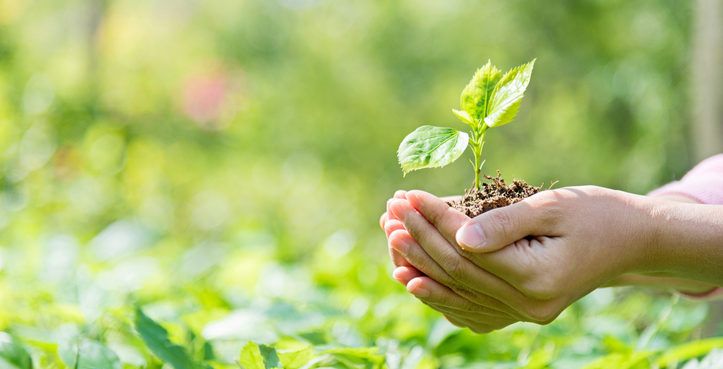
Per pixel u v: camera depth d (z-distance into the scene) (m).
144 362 1.21
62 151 3.96
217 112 6.60
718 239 0.93
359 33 6.93
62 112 4.18
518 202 0.94
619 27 5.51
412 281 1.03
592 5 5.70
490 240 0.88
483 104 1.02
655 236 0.95
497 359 1.47
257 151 6.92
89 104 4.70
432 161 0.94
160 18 7.53
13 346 1.00
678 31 4.50
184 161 6.21
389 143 6.79
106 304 1.38
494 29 6.28
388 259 2.33
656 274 1.10
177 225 5.52
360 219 7.06
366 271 2.09
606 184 5.84
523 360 1.31
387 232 1.06
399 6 6.85
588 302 1.92
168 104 6.37
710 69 2.40
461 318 1.09
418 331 1.47
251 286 2.05
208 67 6.98
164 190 5.29
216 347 1.33
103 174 4.09
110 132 4.48
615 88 5.13
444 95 6.72
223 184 6.84
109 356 1.05
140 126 5.64
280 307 1.35
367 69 6.81
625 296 2.41
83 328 1.31
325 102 6.79
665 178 4.70
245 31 7.13
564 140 6.30
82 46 7.19
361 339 1.31
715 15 2.38
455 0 6.61
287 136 6.89
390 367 1.17
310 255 4.89
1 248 1.90
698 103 2.48
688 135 4.58
